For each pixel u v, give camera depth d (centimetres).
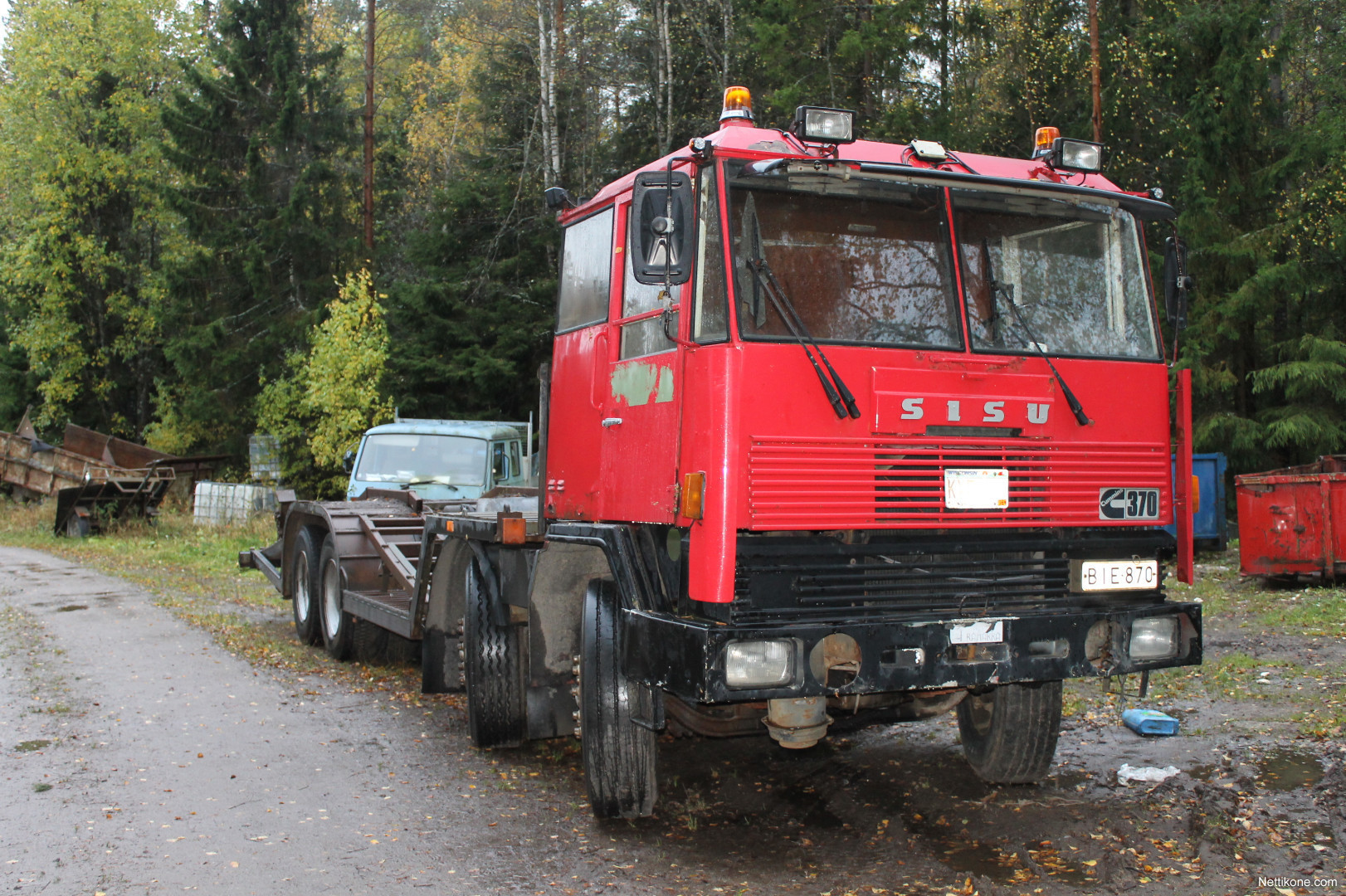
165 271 2908
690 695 432
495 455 1206
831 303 461
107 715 745
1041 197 506
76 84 3412
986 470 474
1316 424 1747
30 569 1723
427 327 2344
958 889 430
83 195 3503
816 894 428
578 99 2586
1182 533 514
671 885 439
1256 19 1892
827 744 678
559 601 604
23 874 454
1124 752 623
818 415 448
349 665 944
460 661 735
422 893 433
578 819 530
